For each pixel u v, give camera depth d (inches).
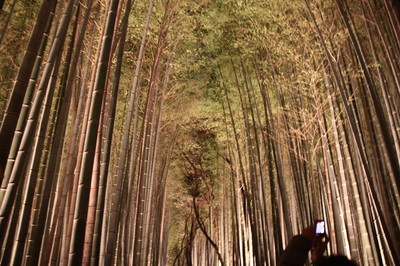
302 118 217.2
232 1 264.1
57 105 144.8
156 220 329.1
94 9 183.3
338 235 165.9
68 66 137.0
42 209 113.4
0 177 69.4
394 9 60.9
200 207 514.3
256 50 261.3
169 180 458.3
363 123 194.4
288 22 224.1
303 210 207.2
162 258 409.4
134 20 225.8
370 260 145.3
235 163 335.3
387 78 181.3
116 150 229.1
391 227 136.3
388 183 163.6
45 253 134.1
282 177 220.8
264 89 254.2
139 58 181.9
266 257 231.9
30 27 172.4
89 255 109.6
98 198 118.5
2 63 164.6
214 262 439.5
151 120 224.4
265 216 241.9
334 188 172.6
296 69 227.1
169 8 222.2
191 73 327.0
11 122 75.6
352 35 157.6
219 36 283.3
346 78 192.9
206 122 355.9
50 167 119.0
